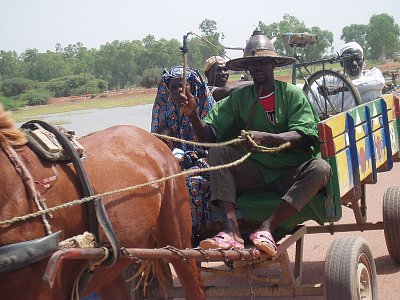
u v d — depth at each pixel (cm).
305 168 538
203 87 647
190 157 612
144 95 4669
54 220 382
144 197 459
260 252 499
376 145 681
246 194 566
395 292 625
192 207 574
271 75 568
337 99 819
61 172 399
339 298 519
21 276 362
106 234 400
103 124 1548
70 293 404
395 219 664
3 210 360
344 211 970
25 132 401
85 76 6969
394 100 776
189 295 514
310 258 764
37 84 6016
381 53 10581
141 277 538
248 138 526
